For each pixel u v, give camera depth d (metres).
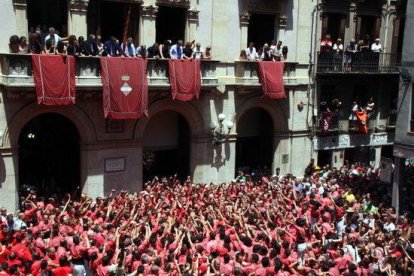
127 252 13.19
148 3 23.11
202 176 25.89
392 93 33.34
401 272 14.47
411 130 23.56
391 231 17.66
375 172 28.31
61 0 21.69
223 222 16.53
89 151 22.48
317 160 30.31
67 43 20.77
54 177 23.62
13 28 20.09
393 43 32.44
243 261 12.98
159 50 22.94
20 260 13.33
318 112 29.77
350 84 31.03
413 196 25.73
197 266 12.59
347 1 29.70
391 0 31.77
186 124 25.95
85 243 13.86
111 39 21.86
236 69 25.92
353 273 12.73
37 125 23.23
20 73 19.44
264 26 27.72
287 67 27.06
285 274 12.34
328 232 16.39
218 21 25.23
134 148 23.72
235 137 26.69
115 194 23.41
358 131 31.27
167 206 18.38
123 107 21.56
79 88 20.67
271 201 20.03
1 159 20.38
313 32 28.69
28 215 17.31
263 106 27.41
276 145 28.47
